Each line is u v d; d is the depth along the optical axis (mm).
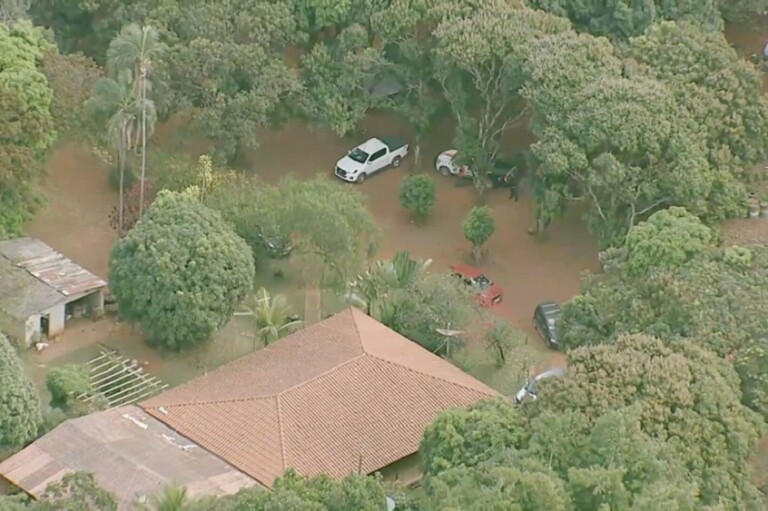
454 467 78625
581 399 79812
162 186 109500
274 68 113562
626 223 105375
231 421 89125
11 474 84812
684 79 108375
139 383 97500
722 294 90625
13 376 87500
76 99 108812
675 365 81375
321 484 75250
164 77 111250
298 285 108375
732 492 77625
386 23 114062
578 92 106062
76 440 87000
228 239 100500
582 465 76000
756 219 106500
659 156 103812
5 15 113688
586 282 99438
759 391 84812
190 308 98125
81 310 103750
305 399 90312
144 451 86625
